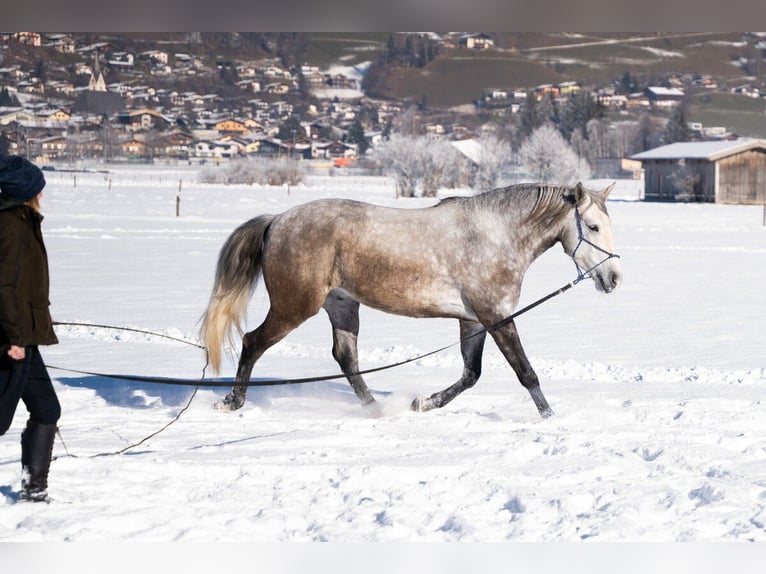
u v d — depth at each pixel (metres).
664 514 5.81
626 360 11.92
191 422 8.45
